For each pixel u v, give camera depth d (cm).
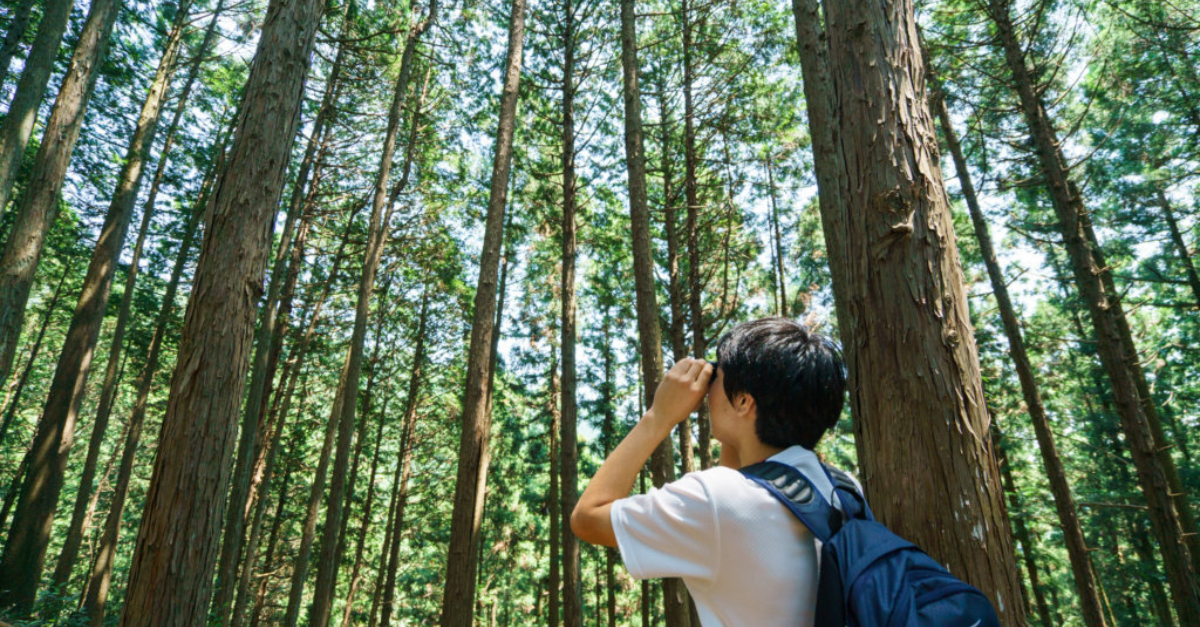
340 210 1533
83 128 1503
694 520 93
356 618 2756
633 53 957
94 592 1167
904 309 193
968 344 191
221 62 1662
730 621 93
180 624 341
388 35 1363
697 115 1320
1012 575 173
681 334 1242
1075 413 2091
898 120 208
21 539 1016
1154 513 807
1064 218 912
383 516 2753
